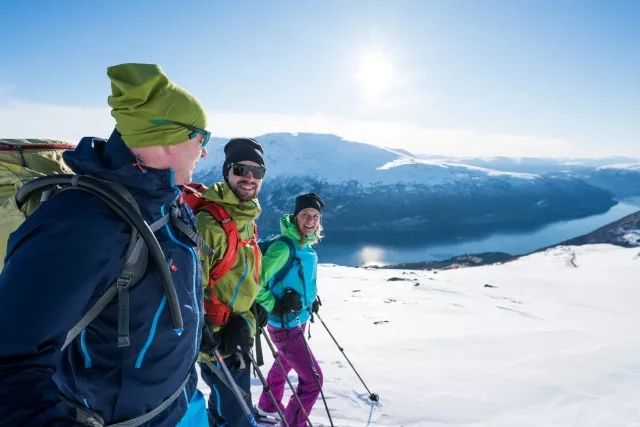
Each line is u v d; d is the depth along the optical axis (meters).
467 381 6.28
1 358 1.04
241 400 2.79
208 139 1.64
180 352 1.58
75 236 1.19
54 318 1.10
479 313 15.34
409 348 8.31
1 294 1.09
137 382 1.44
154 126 1.44
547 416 5.18
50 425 1.02
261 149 3.22
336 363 6.87
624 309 22.19
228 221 2.98
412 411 5.05
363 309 14.82
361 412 4.95
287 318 4.04
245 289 3.10
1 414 0.99
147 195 1.46
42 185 1.38
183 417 1.72
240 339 3.02
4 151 1.97
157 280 1.43
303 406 4.10
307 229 4.12
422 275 33.16
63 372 1.39
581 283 31.84
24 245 1.17
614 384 6.41
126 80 1.45
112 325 1.37
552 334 10.46
